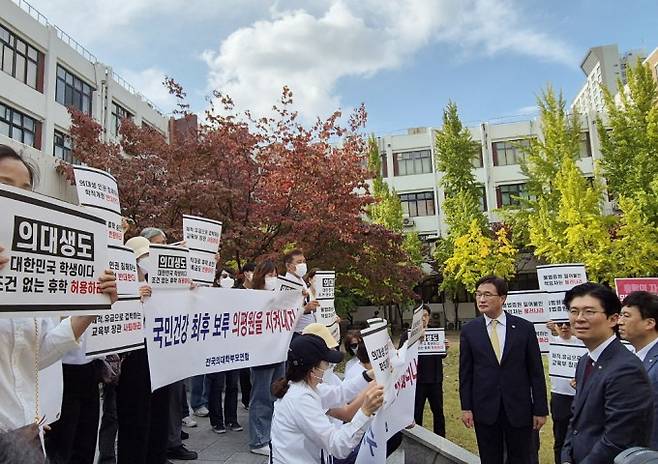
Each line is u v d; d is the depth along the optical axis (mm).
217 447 5078
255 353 4770
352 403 3451
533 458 4605
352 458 3570
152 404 3875
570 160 21812
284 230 11227
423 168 30438
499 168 29172
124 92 22875
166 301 3961
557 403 4844
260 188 11055
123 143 13039
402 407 3500
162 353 3846
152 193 10633
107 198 3219
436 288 29141
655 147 21094
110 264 3137
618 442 2469
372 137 28000
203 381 6578
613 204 25234
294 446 2770
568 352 4785
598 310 2834
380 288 13625
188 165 11180
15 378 2182
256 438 4867
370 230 12727
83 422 3400
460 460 4656
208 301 4379
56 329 2393
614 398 2549
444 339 6297
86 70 20703
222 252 10281
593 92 71562
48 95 18359
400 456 5219
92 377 3414
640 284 7035
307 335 3006
